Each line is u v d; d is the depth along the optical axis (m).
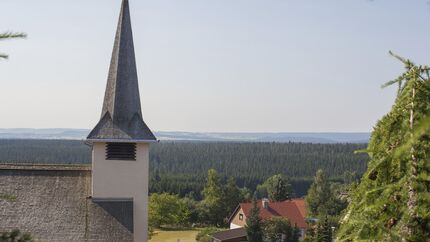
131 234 28.23
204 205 109.44
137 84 32.28
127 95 31.69
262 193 140.88
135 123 31.25
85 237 27.58
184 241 81.62
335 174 171.62
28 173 31.16
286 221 69.94
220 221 108.38
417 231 5.47
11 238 7.38
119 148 30.80
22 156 187.88
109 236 27.83
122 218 29.06
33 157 186.38
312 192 95.50
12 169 31.20
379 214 5.77
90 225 28.36
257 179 177.25
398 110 6.09
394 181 5.93
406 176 5.61
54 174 31.39
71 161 188.50
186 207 100.69
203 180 156.38
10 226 27.70
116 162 30.77
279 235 68.75
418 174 5.50
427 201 5.41
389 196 5.71
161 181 144.12
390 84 6.14
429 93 5.87
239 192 115.88
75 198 30.05
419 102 5.85
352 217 6.02
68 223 28.34
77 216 28.86
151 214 90.50
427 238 5.43
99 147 30.62
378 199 5.71
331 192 94.25
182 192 138.12
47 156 189.62
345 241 6.00
